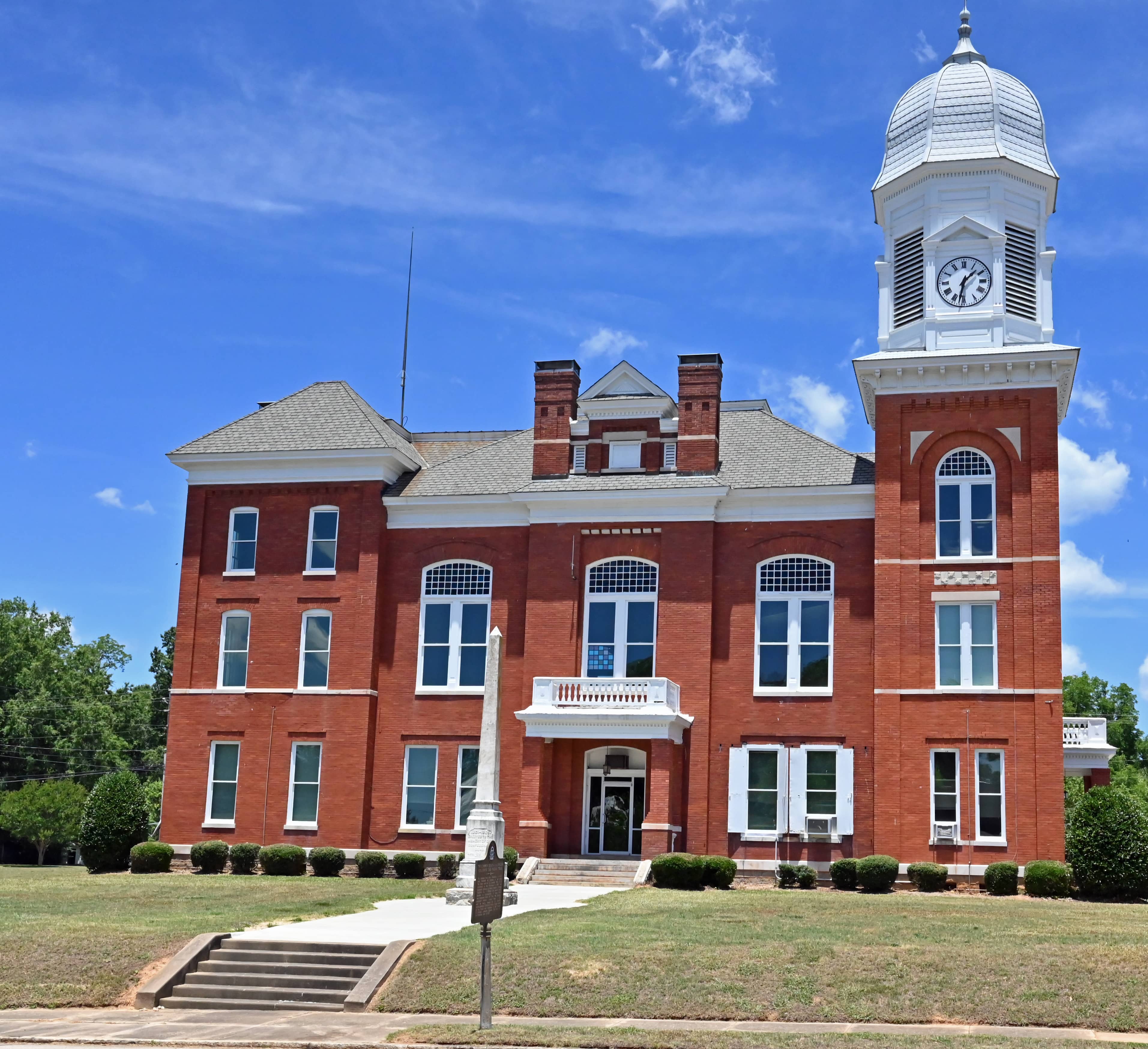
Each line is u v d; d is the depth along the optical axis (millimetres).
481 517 49094
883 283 47250
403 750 47969
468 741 47594
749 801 44625
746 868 43812
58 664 88625
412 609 49031
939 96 47594
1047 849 40688
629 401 48844
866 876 40625
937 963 24734
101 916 31922
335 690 48344
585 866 42594
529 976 24672
